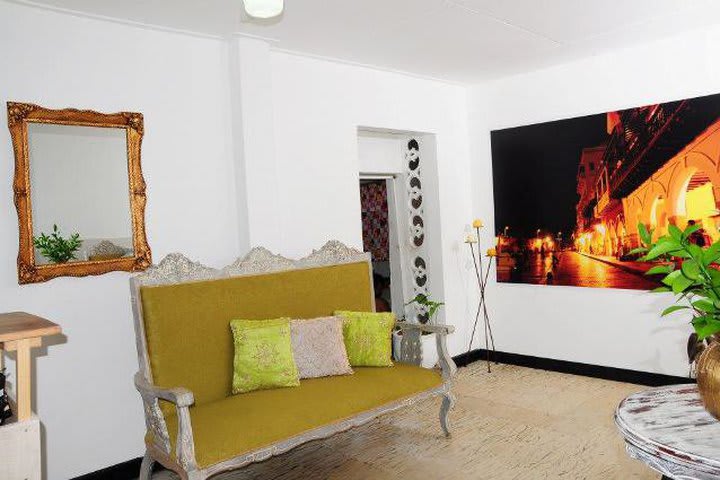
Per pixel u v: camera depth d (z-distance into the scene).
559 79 4.68
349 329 3.55
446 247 5.12
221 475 3.18
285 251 3.93
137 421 3.26
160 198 3.37
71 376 3.02
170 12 3.12
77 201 3.04
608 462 3.08
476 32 3.72
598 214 4.48
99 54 3.15
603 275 4.48
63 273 2.97
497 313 5.24
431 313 4.92
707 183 3.91
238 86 3.60
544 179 4.80
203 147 3.56
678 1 3.33
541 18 3.51
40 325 2.19
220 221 3.62
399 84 4.73
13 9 2.86
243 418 2.65
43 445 2.93
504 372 4.91
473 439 3.49
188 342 3.02
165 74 3.40
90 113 3.07
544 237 4.83
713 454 1.81
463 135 5.32
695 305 2.02
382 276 6.09
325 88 4.20
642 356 4.33
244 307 3.27
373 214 5.90
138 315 2.89
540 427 3.62
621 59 4.32
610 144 4.39
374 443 3.53
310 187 4.09
